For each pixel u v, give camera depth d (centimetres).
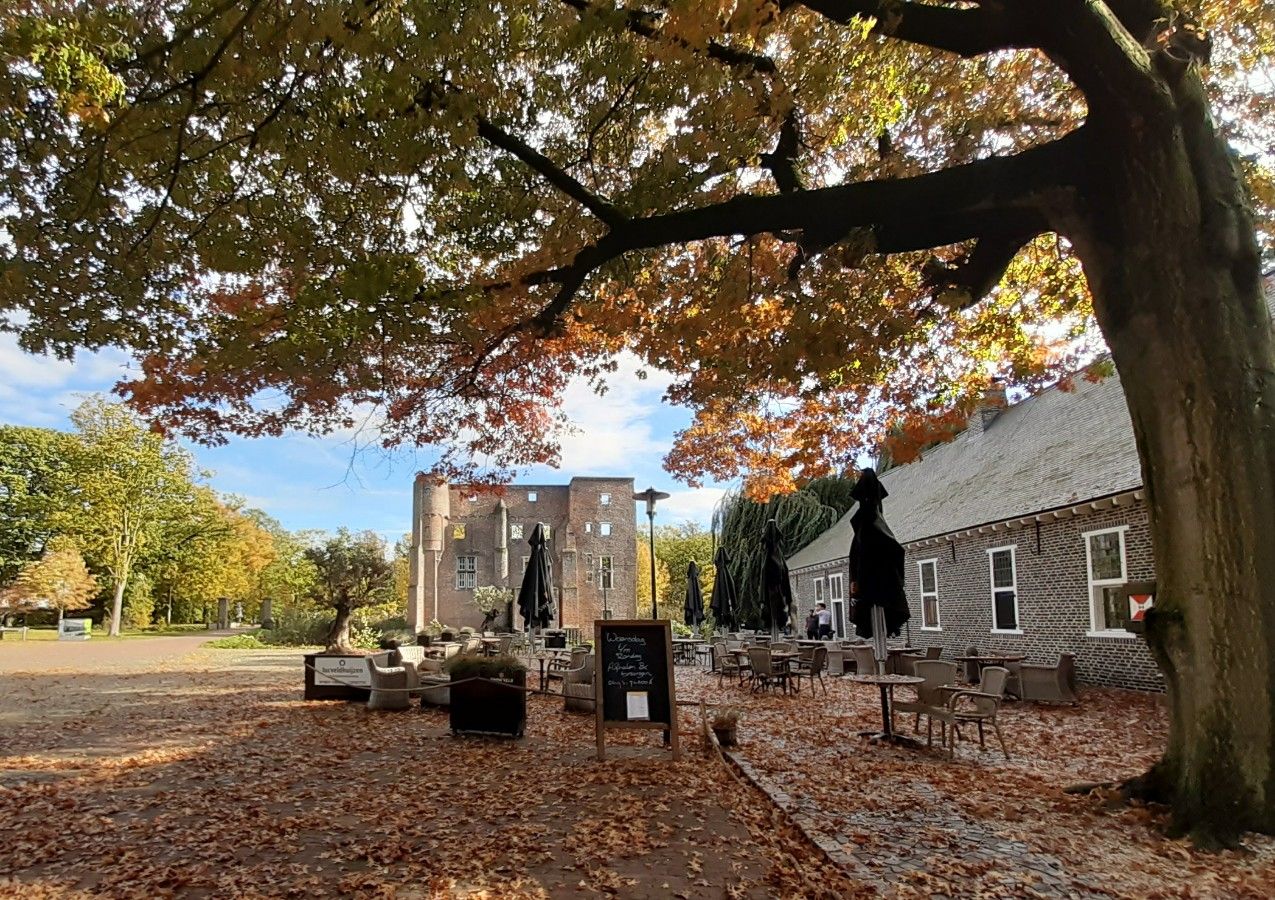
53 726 1098
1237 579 536
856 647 1582
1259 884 448
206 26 537
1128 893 441
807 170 962
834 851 513
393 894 454
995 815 599
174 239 682
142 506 4694
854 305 817
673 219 685
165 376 766
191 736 1012
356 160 627
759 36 626
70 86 495
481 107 640
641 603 6016
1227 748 530
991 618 1809
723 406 1231
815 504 3594
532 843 546
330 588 2822
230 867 505
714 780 748
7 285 598
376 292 575
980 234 700
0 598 4378
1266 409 551
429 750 912
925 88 845
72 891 465
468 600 5162
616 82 666
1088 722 1063
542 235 736
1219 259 567
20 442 4756
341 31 509
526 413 1163
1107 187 612
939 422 1116
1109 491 1348
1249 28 758
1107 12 567
